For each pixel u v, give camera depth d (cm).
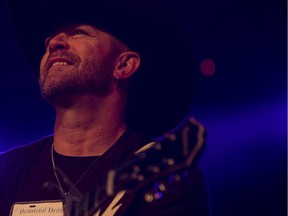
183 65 310
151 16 297
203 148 177
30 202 259
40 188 263
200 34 509
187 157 178
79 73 267
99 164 264
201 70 511
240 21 506
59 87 264
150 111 313
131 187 247
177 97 313
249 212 510
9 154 285
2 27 509
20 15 301
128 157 265
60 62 270
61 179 263
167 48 307
